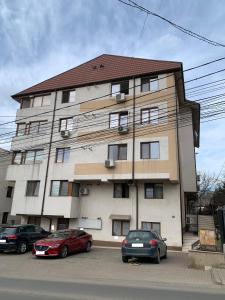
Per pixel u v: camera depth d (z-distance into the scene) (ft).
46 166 82.89
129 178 70.69
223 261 40.34
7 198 114.83
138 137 73.10
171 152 68.90
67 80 89.97
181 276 35.22
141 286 29.14
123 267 41.68
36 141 86.84
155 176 68.44
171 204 69.41
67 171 79.36
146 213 71.00
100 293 25.46
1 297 23.21
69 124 84.23
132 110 75.97
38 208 79.82
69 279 32.71
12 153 89.56
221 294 26.30
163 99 73.51
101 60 89.92
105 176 73.51
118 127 75.15
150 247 44.32
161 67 77.36
